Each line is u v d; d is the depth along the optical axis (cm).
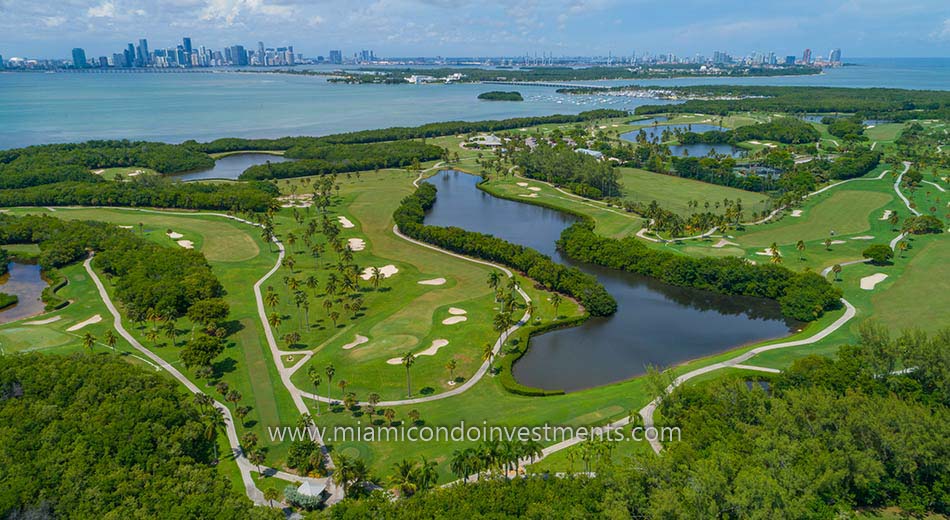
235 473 8406
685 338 12862
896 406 8150
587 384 11062
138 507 7262
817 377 9619
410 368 11256
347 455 8688
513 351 11962
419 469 7881
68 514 7169
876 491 7394
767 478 6794
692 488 6944
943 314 12988
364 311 13875
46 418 8731
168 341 12456
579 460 8319
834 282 14950
